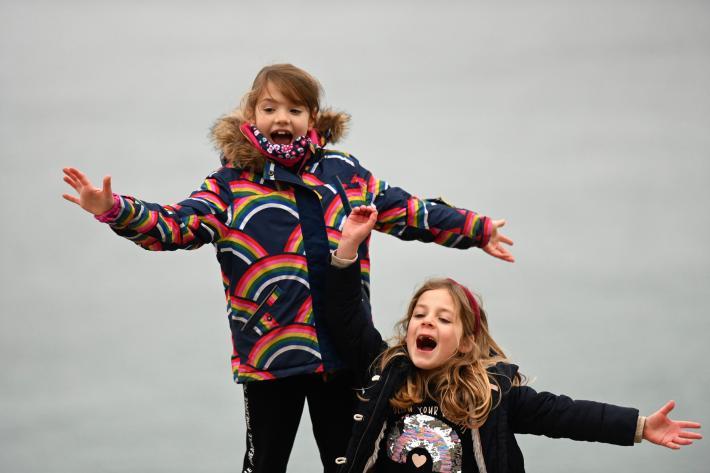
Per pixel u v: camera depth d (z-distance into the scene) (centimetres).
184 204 1273
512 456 1221
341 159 1366
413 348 1266
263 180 1317
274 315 1288
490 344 1320
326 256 1301
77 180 1190
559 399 1235
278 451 1317
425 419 1238
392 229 1391
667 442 1192
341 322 1277
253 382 1317
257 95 1351
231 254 1299
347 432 1327
